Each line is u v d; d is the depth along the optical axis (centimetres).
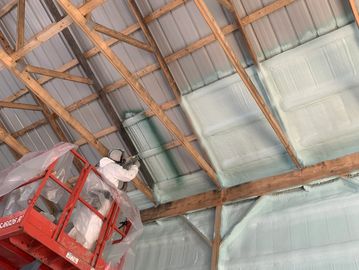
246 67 778
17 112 1009
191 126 855
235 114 824
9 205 569
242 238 779
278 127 739
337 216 695
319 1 695
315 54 729
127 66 857
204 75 820
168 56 815
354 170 715
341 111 748
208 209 879
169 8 765
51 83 930
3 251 555
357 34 690
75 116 964
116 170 621
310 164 780
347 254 643
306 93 757
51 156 542
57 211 1088
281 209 767
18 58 711
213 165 878
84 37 845
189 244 855
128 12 795
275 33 740
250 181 841
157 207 962
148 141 930
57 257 541
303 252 683
